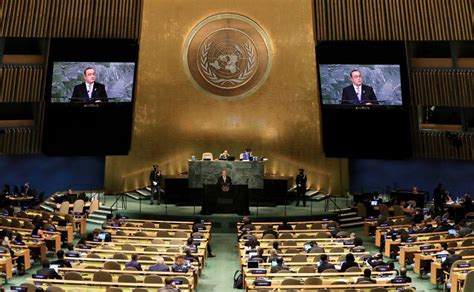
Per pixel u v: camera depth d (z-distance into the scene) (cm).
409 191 2516
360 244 1653
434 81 2484
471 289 1308
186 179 2419
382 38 2467
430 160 2673
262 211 2341
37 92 2491
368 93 2445
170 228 1981
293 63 2688
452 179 2633
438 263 1538
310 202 2561
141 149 2678
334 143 2472
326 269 1381
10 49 2625
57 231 1914
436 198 2361
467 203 2311
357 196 2428
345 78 2459
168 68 2702
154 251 1616
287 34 2691
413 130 2525
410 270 1738
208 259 1866
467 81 2458
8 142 2500
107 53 2475
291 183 2591
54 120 2441
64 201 2350
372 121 2448
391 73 2441
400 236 1811
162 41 2695
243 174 2359
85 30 2478
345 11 2489
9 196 2469
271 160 2697
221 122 2711
